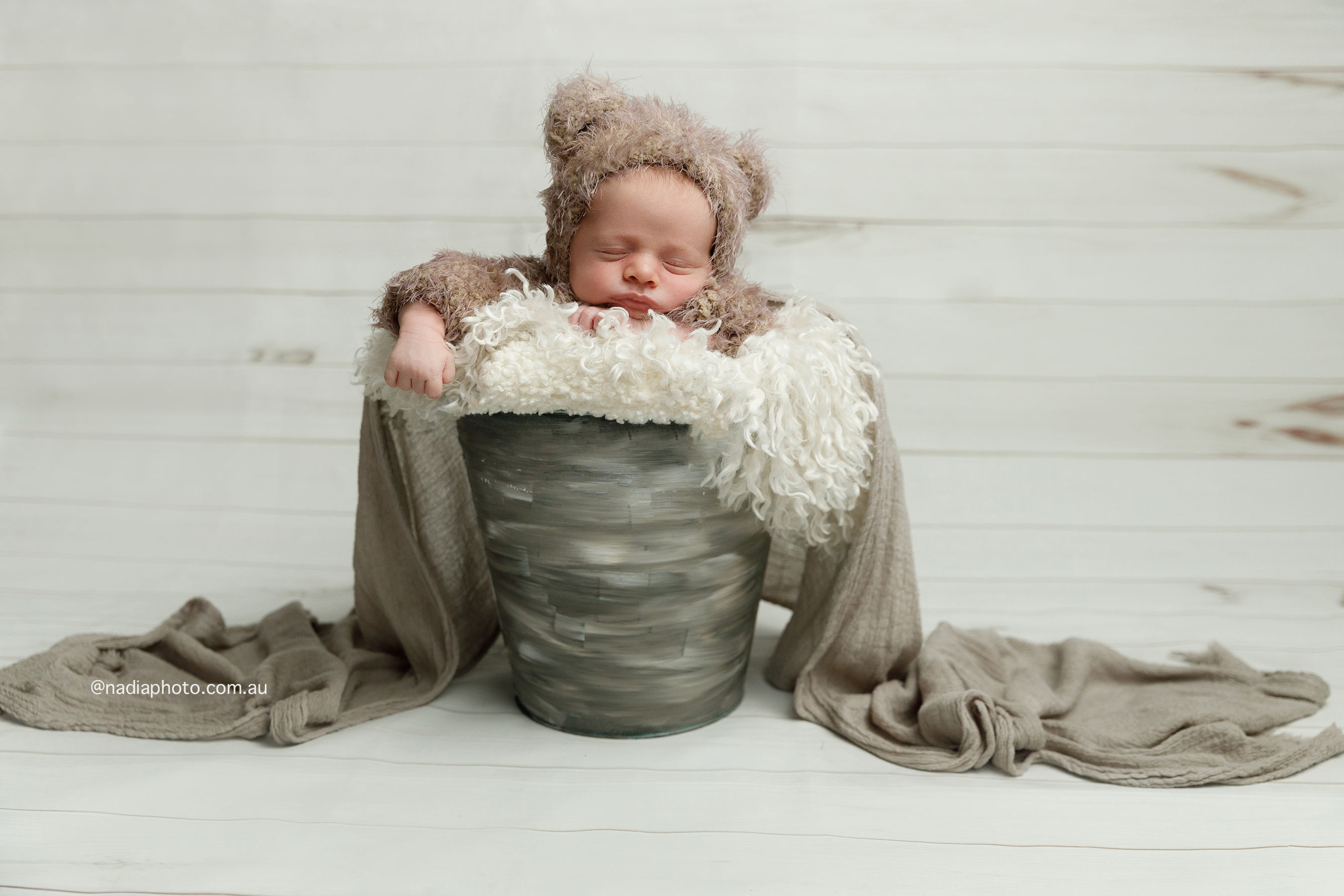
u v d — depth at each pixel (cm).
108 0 192
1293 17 182
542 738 121
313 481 195
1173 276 189
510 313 104
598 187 109
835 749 120
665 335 102
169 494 193
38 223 199
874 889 95
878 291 190
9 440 198
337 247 194
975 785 113
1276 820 106
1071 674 134
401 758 116
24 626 147
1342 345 188
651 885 95
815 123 187
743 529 116
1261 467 190
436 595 128
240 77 192
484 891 93
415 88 190
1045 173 187
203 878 94
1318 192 186
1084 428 192
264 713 119
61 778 109
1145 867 99
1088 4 183
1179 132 186
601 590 112
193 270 197
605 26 187
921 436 192
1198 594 168
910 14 185
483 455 112
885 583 126
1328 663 144
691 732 123
